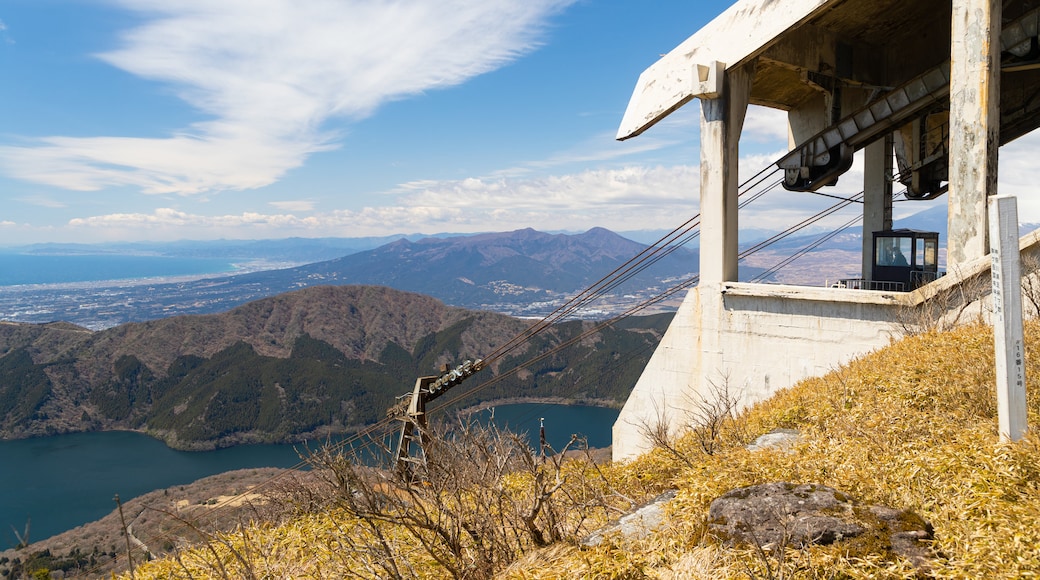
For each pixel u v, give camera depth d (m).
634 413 19.08
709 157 17.62
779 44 19.39
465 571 5.54
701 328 17.56
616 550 5.02
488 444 6.39
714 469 6.39
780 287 15.81
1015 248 5.71
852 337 14.67
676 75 18.31
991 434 5.98
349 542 6.00
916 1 19.80
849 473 5.70
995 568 3.84
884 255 20.42
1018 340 5.67
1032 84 22.03
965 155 12.96
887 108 20.00
